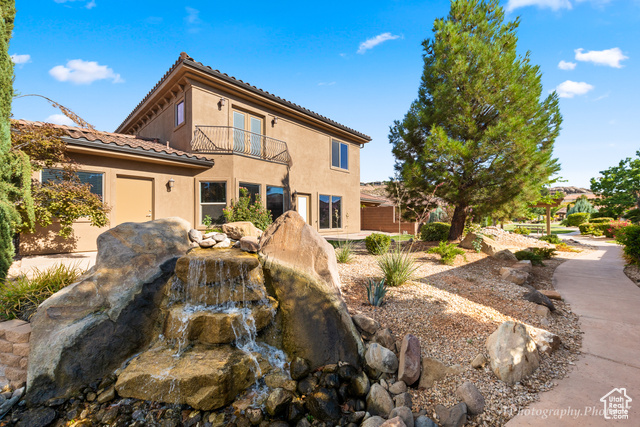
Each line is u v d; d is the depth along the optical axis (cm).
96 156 934
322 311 421
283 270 476
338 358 386
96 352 371
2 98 559
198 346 396
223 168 1180
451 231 1178
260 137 1368
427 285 586
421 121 1112
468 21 1108
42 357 350
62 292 399
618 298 586
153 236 508
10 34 586
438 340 391
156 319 431
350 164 1866
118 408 334
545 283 703
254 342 420
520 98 994
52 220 801
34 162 732
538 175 1104
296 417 321
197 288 446
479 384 324
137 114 1517
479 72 1021
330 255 493
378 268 693
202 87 1162
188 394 335
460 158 985
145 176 1048
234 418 325
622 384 314
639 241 817
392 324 426
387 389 344
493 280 663
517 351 335
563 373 338
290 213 544
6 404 330
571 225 2652
